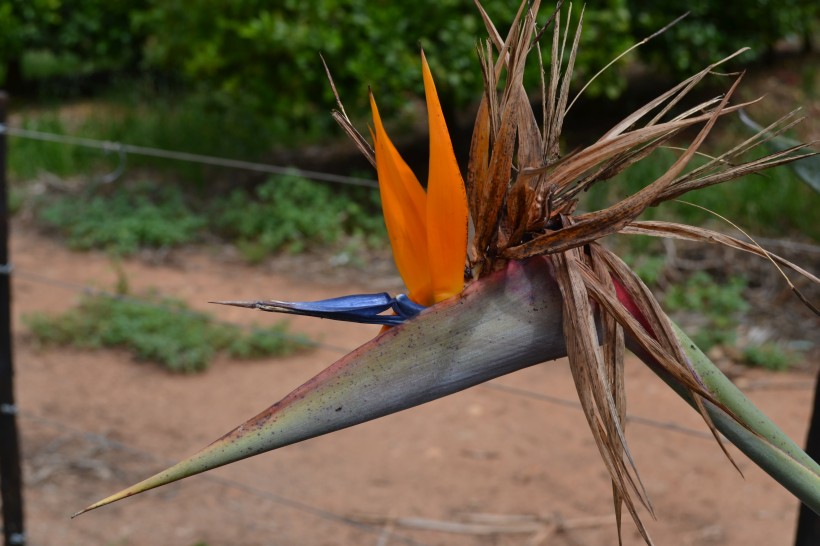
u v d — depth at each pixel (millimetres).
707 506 4605
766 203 7570
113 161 9867
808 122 8781
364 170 9281
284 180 8477
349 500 4746
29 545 4340
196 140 9953
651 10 8680
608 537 4391
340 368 1132
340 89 7844
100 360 6254
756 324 6465
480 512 4621
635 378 6016
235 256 7969
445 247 1155
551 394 5805
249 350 6316
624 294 1155
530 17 1138
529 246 1129
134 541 4391
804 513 2146
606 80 7836
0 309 3977
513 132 1125
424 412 5668
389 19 7613
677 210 7680
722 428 1146
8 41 11695
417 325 1145
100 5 12000
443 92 8016
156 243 8211
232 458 1100
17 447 4117
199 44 8258
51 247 8219
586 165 1151
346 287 7328
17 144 10148
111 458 5098
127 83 12547
